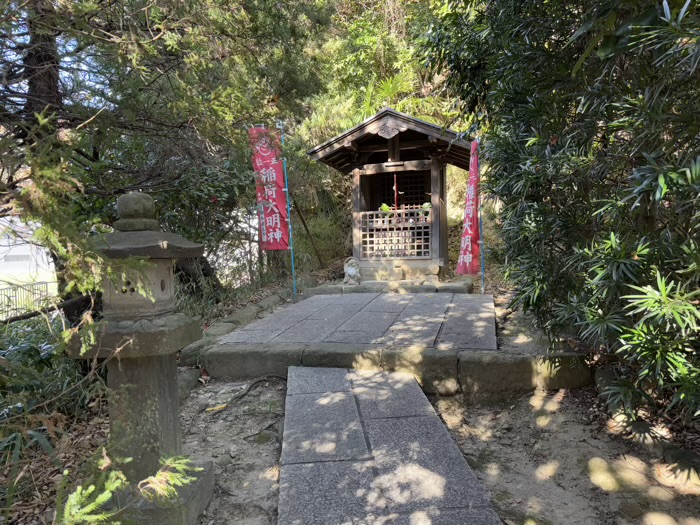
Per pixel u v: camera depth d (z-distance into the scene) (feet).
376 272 24.62
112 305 5.82
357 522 5.98
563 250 8.59
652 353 5.96
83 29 4.24
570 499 7.04
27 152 2.76
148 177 10.36
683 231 6.26
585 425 8.79
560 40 7.89
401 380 10.50
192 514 6.35
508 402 10.18
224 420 9.71
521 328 13.75
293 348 11.71
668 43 4.45
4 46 4.56
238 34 7.13
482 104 13.05
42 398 7.76
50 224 2.74
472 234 20.10
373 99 32.01
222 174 13.64
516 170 8.70
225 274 20.89
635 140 5.88
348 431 8.33
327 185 31.94
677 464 7.06
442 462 7.34
